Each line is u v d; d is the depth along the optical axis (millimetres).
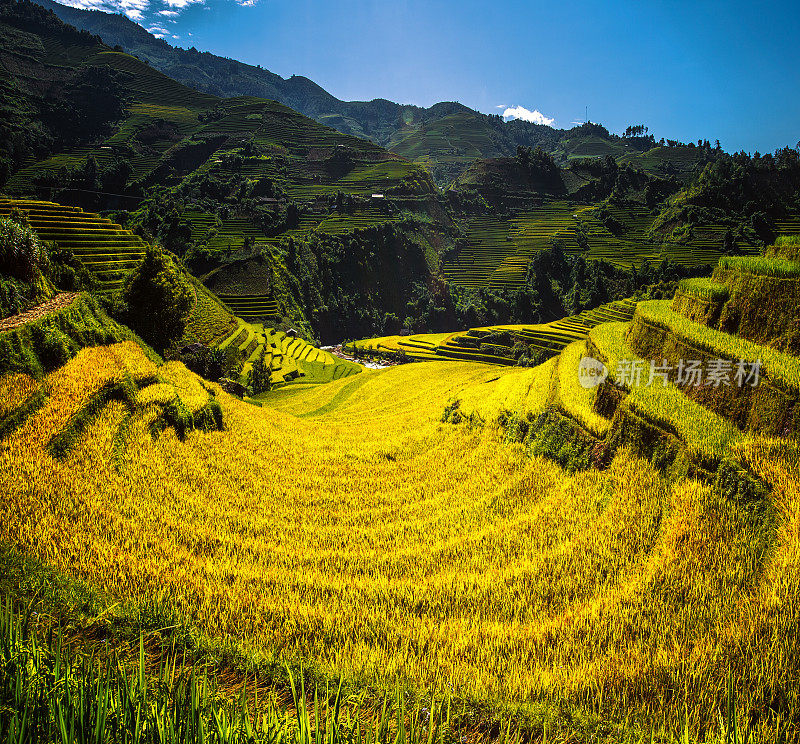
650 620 11227
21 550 12234
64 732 4461
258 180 187625
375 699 7906
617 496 16047
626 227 181125
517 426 24578
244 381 71188
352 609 12812
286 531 17141
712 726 8320
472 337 101438
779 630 9734
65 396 20438
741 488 13445
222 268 131375
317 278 153250
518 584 13617
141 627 9016
